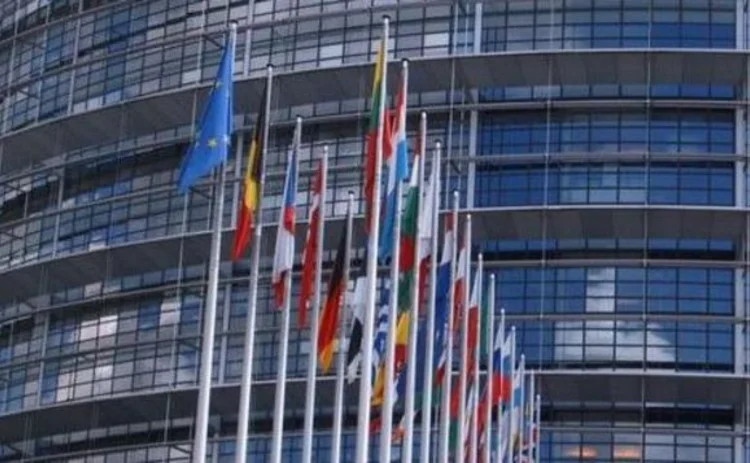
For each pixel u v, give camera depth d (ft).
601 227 265.13
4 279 289.94
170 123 284.41
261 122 147.84
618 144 267.39
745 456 257.96
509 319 262.88
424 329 179.83
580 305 262.47
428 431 175.32
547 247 267.80
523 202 265.95
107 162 289.74
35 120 296.10
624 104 268.00
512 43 271.49
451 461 214.90
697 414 262.06
